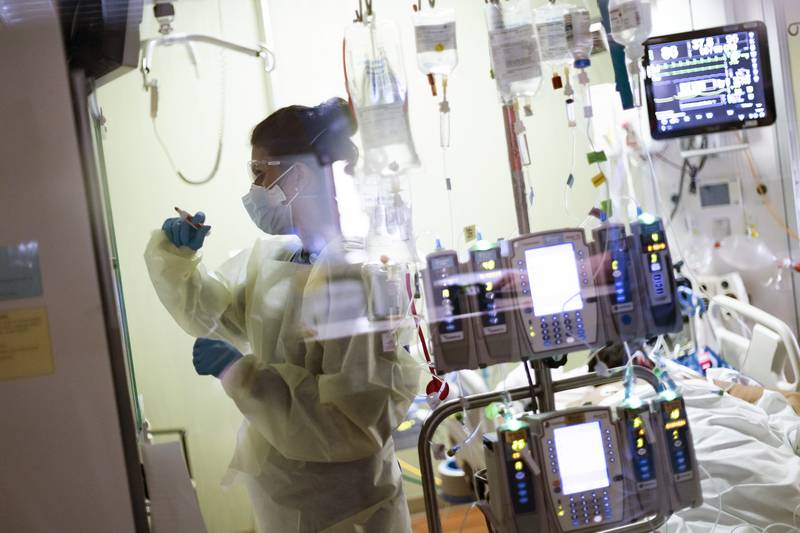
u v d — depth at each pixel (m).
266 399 1.73
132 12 1.48
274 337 1.78
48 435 1.38
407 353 1.75
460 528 1.66
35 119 1.36
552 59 1.65
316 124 1.76
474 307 1.49
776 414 1.92
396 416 1.76
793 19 1.93
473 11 1.90
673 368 1.93
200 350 1.79
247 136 2.09
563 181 1.93
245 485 1.84
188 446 1.96
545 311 1.50
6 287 1.36
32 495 1.38
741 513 1.69
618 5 1.73
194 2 2.00
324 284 1.76
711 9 1.90
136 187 2.04
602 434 1.50
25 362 1.37
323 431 1.72
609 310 1.52
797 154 2.02
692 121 1.92
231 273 1.93
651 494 1.51
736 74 1.90
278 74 2.11
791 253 2.10
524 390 1.61
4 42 1.35
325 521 1.75
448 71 1.70
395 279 1.75
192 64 2.03
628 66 1.85
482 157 1.93
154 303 2.05
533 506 1.47
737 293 2.11
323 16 2.15
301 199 1.80
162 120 2.03
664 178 2.02
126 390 1.41
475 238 1.84
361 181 1.74
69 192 1.37
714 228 2.07
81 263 1.38
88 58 1.45
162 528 1.50
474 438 1.69
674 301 1.54
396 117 1.67
